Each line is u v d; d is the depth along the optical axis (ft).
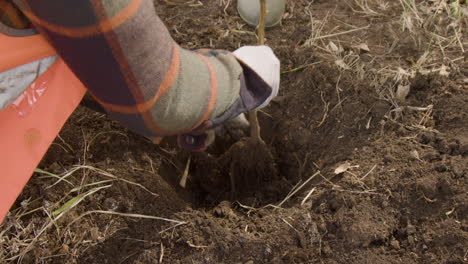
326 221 4.91
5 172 3.77
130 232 5.00
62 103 4.07
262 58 4.47
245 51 4.44
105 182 5.36
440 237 4.56
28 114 3.77
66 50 2.75
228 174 6.66
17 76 3.34
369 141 5.62
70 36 2.60
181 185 6.15
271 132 6.59
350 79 6.21
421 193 4.84
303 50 6.71
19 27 3.12
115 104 3.12
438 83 5.84
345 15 7.24
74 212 5.12
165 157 6.15
